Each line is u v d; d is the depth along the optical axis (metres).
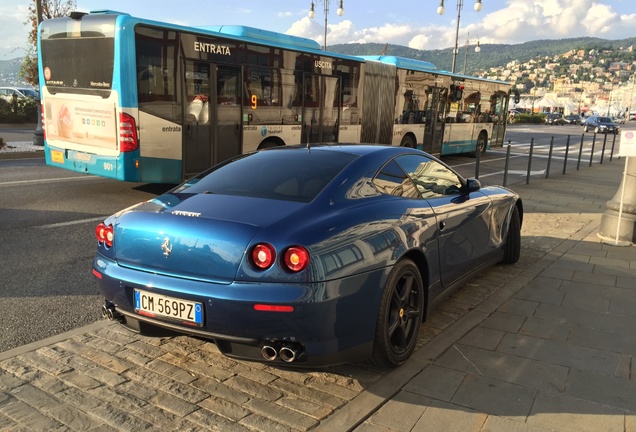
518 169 17.03
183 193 3.61
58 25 9.01
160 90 8.68
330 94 12.30
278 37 11.02
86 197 9.46
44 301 4.66
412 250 3.59
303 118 11.56
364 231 3.21
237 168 3.90
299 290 2.81
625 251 6.63
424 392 3.18
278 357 2.93
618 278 5.49
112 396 3.11
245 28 10.36
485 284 5.29
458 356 3.67
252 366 3.51
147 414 2.93
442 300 4.25
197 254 2.96
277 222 2.98
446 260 4.18
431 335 4.07
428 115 17.05
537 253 6.51
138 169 8.61
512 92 23.61
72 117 9.17
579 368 3.52
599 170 17.39
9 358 3.54
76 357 3.59
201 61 9.19
